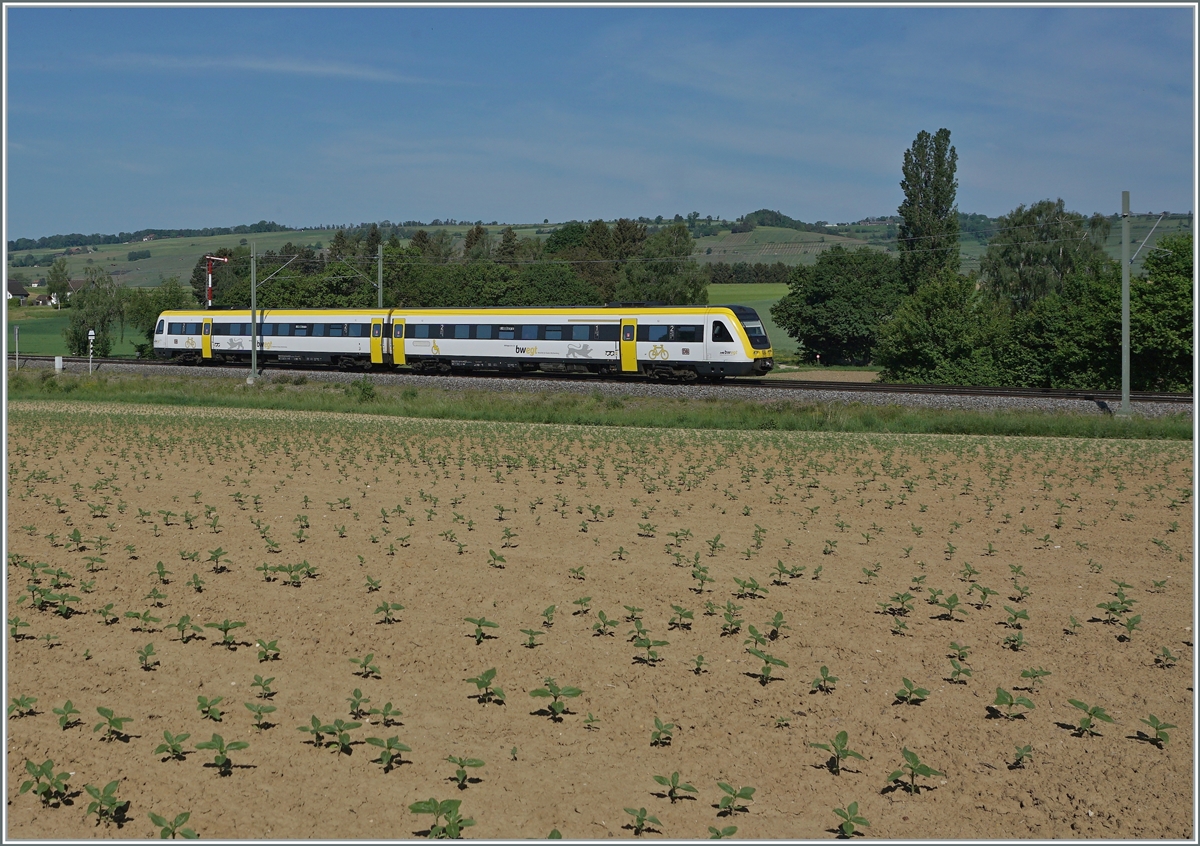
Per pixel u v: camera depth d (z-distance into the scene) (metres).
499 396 43.56
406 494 20.88
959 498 20.98
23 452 27.64
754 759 8.24
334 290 104.50
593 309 48.28
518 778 7.83
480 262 114.06
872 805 7.52
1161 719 9.10
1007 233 104.56
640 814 6.96
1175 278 51.88
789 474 23.72
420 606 12.29
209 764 7.97
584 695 9.49
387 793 7.55
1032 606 12.67
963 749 8.48
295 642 10.90
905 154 90.88
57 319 141.50
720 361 44.97
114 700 9.22
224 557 14.78
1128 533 17.36
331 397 46.47
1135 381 53.78
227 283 140.25
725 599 12.77
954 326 65.00
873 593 13.16
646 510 19.05
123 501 19.75
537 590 13.10
